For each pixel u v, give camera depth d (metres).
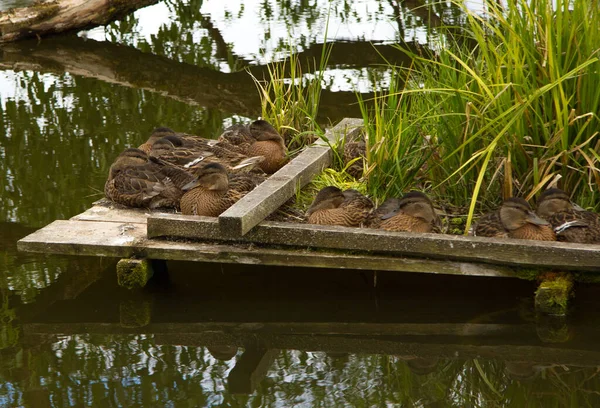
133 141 15.57
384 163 11.27
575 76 9.76
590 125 10.09
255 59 20.66
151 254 9.96
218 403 8.02
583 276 9.30
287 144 13.82
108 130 16.23
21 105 17.83
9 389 8.33
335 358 8.95
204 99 18.25
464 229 10.38
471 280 10.13
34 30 22.45
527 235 9.55
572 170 10.33
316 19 23.45
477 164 10.73
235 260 9.78
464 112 10.70
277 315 9.78
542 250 9.07
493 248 9.19
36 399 8.12
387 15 23.30
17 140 15.69
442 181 10.74
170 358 9.00
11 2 24.50
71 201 12.95
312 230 9.62
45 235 10.30
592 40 10.09
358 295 10.02
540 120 10.02
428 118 10.96
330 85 18.38
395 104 12.27
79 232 10.41
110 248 10.02
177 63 20.89
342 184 11.82
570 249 9.00
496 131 10.29
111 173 11.85
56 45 22.62
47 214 12.46
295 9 24.72
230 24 23.55
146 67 20.67
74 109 17.59
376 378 8.48
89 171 14.20
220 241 9.96
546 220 9.77
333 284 10.25
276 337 9.45
